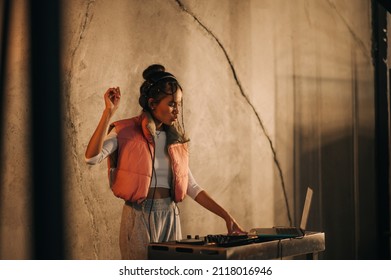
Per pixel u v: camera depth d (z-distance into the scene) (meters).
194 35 4.53
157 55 4.27
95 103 3.91
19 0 3.65
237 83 4.85
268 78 5.12
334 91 5.82
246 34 4.93
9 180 3.54
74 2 3.83
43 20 3.72
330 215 5.76
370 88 6.26
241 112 4.88
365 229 6.18
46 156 3.69
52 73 3.74
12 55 3.61
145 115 3.56
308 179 5.51
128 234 3.45
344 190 5.93
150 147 3.52
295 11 5.39
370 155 6.26
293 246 3.28
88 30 3.89
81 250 3.82
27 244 3.59
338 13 5.88
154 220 3.47
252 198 4.96
